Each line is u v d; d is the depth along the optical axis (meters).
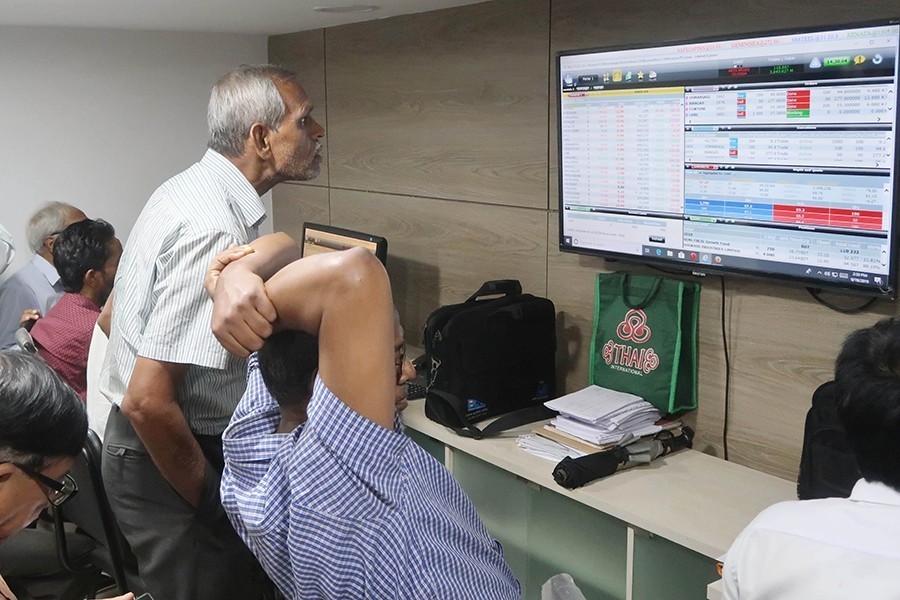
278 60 4.21
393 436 1.00
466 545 1.09
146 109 3.99
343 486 0.99
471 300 2.81
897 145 1.94
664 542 2.13
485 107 3.09
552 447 2.51
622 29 2.59
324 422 0.98
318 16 3.39
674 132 2.40
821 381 2.27
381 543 1.00
